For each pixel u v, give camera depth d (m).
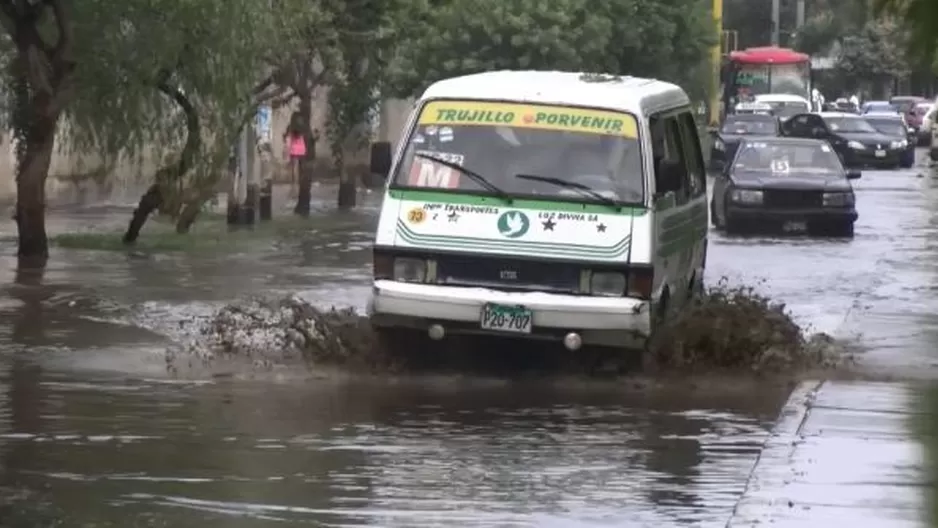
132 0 38.00
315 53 54.97
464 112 23.69
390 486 16.34
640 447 18.52
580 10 66.38
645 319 22.55
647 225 22.73
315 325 24.22
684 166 26.09
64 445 18.16
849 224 49.78
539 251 22.62
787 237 49.38
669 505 15.62
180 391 21.80
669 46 74.81
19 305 30.62
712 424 19.98
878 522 14.55
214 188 45.59
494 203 22.97
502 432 19.36
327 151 80.56
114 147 41.12
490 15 64.44
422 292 22.64
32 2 38.06
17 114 39.19
